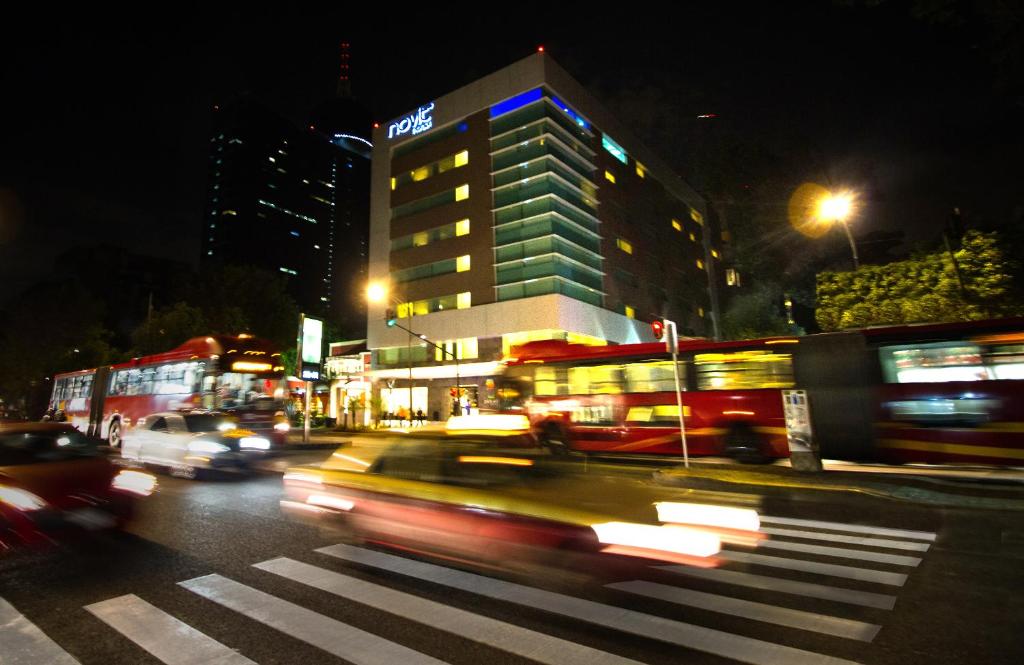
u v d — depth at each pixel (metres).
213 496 9.95
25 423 7.80
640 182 49.00
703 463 13.40
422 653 3.61
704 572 5.44
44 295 44.44
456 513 5.25
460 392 37.34
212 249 138.38
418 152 43.75
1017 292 18.34
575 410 15.18
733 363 13.37
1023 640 3.76
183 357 17.05
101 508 6.66
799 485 9.86
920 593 4.79
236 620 4.20
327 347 57.59
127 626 4.12
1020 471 11.05
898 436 11.34
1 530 6.20
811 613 4.31
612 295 41.59
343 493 6.27
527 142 37.91
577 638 3.81
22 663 3.54
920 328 11.62
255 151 145.25
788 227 54.56
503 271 37.72
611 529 4.81
